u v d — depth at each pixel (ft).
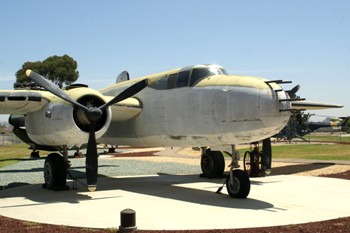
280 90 27.76
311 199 29.96
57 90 31.22
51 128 32.78
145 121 36.88
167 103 34.35
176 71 34.45
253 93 27.73
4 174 51.01
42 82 31.42
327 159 64.34
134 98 38.22
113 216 24.34
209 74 32.35
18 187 38.37
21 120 49.62
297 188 35.65
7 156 89.56
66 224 22.22
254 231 20.27
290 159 65.36
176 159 74.33
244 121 28.07
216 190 35.29
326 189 34.99
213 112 30.01
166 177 46.57
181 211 25.76
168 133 34.71
